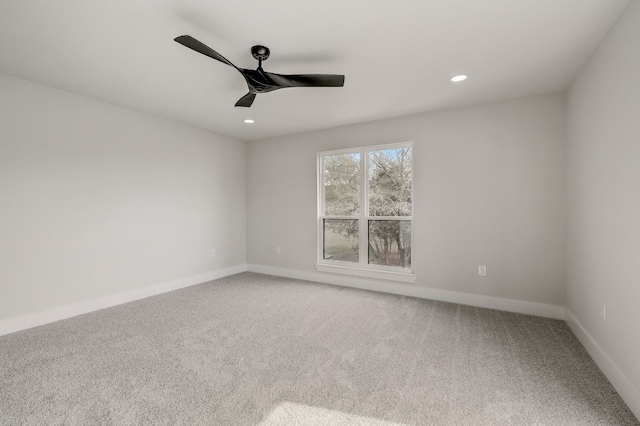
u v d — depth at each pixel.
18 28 1.97
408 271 3.85
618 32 1.82
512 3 1.72
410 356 2.25
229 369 2.07
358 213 4.21
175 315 3.09
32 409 1.65
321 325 2.84
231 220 4.98
